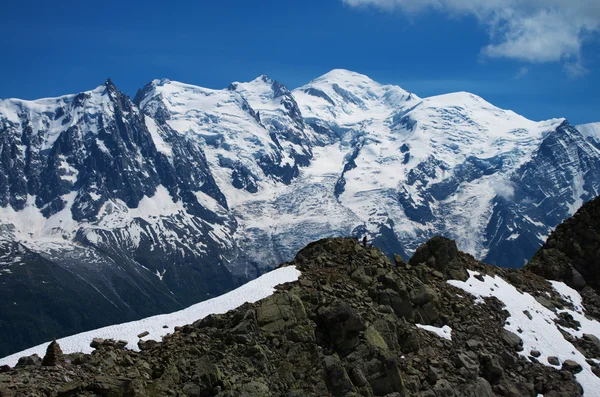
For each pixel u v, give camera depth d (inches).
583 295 4503.0
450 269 4104.3
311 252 3841.0
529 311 3993.6
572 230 4864.7
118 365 2773.1
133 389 2593.5
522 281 4379.9
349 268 3676.2
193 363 2827.3
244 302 3233.3
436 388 3208.7
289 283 3437.5
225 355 2896.2
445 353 3452.3
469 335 3636.8
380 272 3681.1
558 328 4003.4
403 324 3432.6
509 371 3555.6
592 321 4224.9
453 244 4178.2
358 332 3169.3
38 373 2571.4
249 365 2893.7
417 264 4131.4
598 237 4753.9
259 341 3011.8
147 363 2815.0
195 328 3024.1
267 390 2810.0
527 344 3752.5
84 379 2600.9
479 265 4308.6
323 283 3479.3
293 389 2896.2
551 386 3548.2
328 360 3011.8
